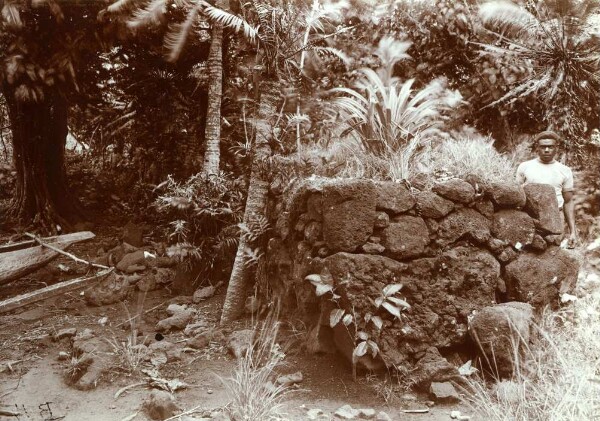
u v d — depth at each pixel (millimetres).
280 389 3482
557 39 6117
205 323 4621
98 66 7801
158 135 7789
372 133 4383
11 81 6566
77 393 3602
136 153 8203
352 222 3627
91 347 4023
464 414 3285
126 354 3945
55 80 7098
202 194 5344
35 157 7504
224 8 5461
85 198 8461
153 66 7699
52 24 6574
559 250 4109
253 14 5121
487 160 4441
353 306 3535
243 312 4730
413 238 3684
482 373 3602
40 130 7465
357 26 6961
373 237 3691
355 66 6723
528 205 4070
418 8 6898
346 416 3227
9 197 8406
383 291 3531
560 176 4742
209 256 5359
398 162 4047
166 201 5480
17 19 6020
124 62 7742
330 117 5574
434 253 3768
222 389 3625
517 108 6699
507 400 3197
